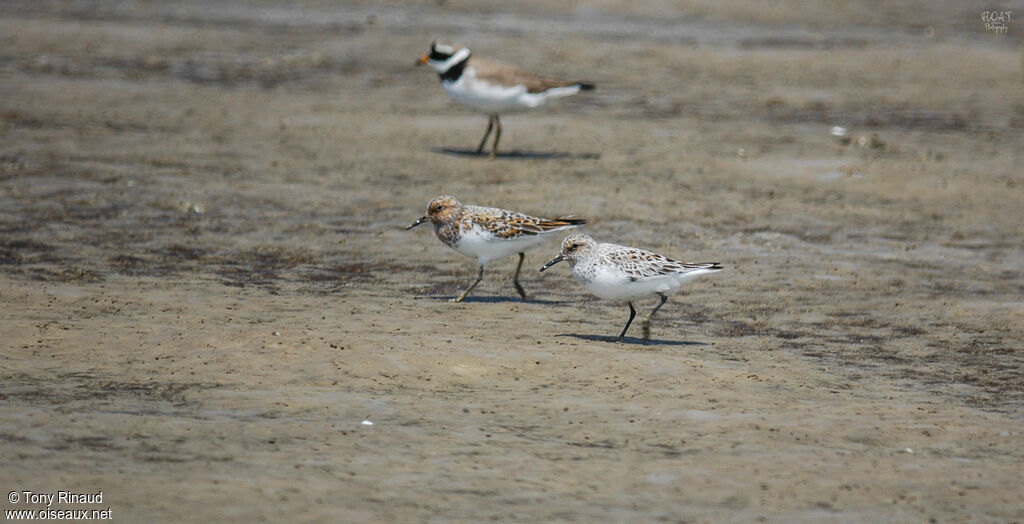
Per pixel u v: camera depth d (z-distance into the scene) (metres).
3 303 13.42
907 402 11.07
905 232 20.45
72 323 12.59
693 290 16.02
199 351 11.65
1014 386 11.83
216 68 37.16
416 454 9.07
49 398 10.03
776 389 11.30
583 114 32.41
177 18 45.53
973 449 9.69
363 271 16.66
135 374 10.88
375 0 51.53
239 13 47.47
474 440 9.45
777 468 9.06
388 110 32.00
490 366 11.53
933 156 27.44
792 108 34.34
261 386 10.65
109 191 21.31
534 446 9.37
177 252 17.34
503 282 16.23
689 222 20.56
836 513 8.20
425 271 16.78
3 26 41.03
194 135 27.52
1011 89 38.19
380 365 11.38
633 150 27.66
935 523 8.05
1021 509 8.35
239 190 21.98
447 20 47.31
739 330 14.01
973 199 23.27
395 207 21.14
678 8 51.38
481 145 26.56
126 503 7.85
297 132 28.44
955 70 40.91
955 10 54.75
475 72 25.78
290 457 8.88
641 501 8.30
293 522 7.68
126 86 33.53
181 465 8.60
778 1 53.53
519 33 44.69
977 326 14.46
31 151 24.62
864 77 39.56
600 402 10.62
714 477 8.83
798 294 16.02
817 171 25.48
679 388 11.14
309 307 14.02
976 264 18.30
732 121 32.06
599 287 12.58
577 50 41.78
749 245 19.09
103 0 49.00
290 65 38.25
